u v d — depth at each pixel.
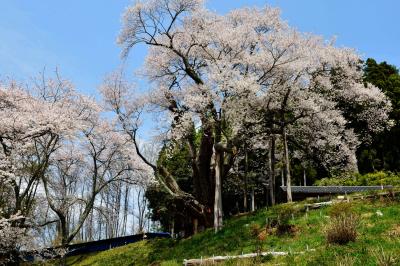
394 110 40.69
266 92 26.91
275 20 28.36
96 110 28.95
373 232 15.56
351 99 30.81
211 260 18.19
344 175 33.19
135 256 28.70
